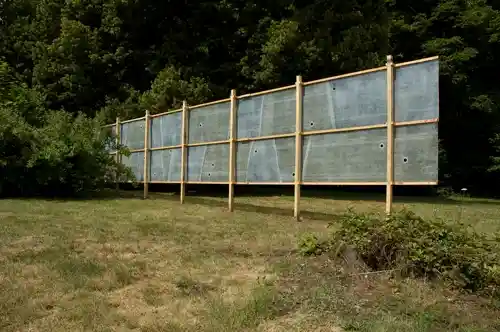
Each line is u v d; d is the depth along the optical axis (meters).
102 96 20.48
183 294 4.19
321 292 3.99
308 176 9.16
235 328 3.32
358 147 8.24
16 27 24.70
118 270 4.80
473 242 4.50
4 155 13.49
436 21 27.72
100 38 20.03
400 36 27.67
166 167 13.62
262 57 17.30
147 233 7.23
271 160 9.98
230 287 4.40
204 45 18.83
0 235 6.55
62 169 13.59
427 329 3.22
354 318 3.46
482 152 28.12
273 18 18.94
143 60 19.81
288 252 5.84
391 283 4.18
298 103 9.35
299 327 3.37
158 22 19.89
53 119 15.16
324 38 17.17
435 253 4.27
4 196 13.60
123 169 14.95
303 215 10.27
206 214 10.18
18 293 3.98
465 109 27.34
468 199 23.27
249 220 9.16
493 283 4.09
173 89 16.88
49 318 3.52
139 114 17.58
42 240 6.33
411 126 7.47
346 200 16.91
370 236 4.69
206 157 11.92
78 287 4.27
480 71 28.67
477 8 26.84
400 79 7.66
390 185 7.65
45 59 20.95
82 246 6.10
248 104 10.63
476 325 3.32
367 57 17.48
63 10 20.95
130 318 3.55
